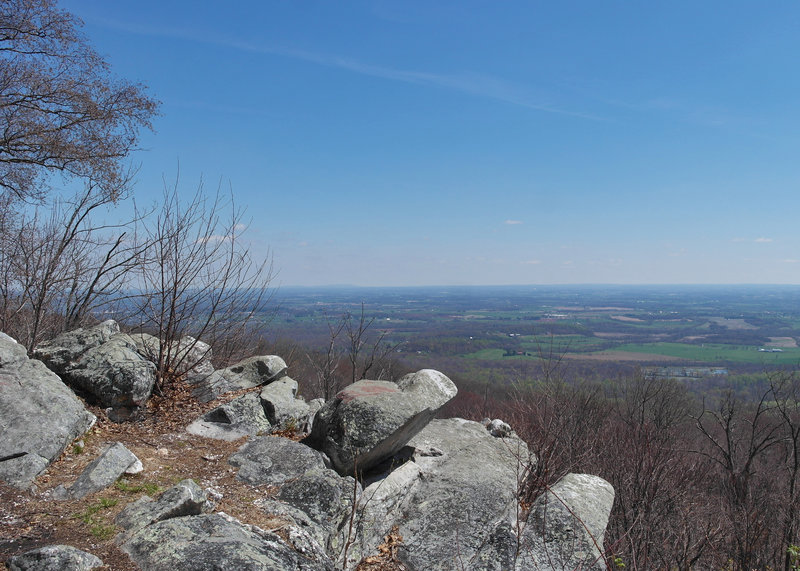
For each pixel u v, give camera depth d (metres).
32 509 3.89
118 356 6.45
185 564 3.19
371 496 5.20
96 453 5.09
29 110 11.12
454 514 5.41
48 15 11.12
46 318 8.95
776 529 8.82
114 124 12.17
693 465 10.16
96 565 3.20
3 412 4.86
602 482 6.00
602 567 4.71
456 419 8.00
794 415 10.75
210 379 7.45
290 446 5.62
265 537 3.89
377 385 6.04
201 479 4.94
